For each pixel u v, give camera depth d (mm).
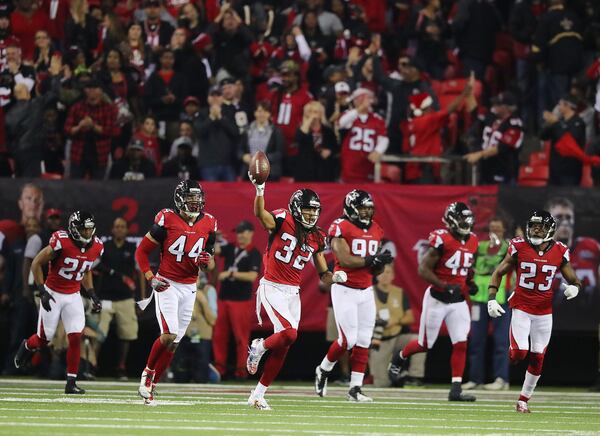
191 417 30953
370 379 51438
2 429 26047
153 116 57250
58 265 39594
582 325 51031
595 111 57406
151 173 55594
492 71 63156
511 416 34750
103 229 51844
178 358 50219
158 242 34719
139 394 38375
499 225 48719
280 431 27172
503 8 67750
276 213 34469
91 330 49812
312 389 47125
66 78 57906
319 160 55438
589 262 51156
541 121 61000
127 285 50750
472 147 56812
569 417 34938
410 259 51375
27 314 51531
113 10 65312
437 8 63031
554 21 60875
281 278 34438
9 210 52094
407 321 49750
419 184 54469
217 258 51375
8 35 63719
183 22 63125
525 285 36344
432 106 55688
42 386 44469
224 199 51875
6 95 57219
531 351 36656
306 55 61375
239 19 61656
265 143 54781
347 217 40281
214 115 54500
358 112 54719
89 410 32469
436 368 53594
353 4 64938
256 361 34688
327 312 51344
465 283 42531
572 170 54625
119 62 59000
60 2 65062
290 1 67750
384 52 64062
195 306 49906
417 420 32125
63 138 57062
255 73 62219
